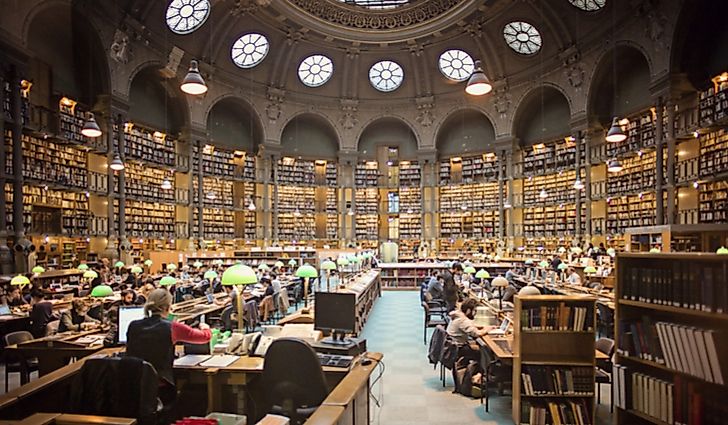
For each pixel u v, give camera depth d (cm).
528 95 2486
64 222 1612
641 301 401
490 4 2147
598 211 2116
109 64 1775
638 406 408
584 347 525
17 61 1377
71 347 584
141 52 1948
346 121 2873
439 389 662
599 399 612
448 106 2811
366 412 426
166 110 2283
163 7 1941
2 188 1327
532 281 1397
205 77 2361
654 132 1755
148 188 2084
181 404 475
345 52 2653
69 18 1628
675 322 389
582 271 1571
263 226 2703
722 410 337
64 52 1706
